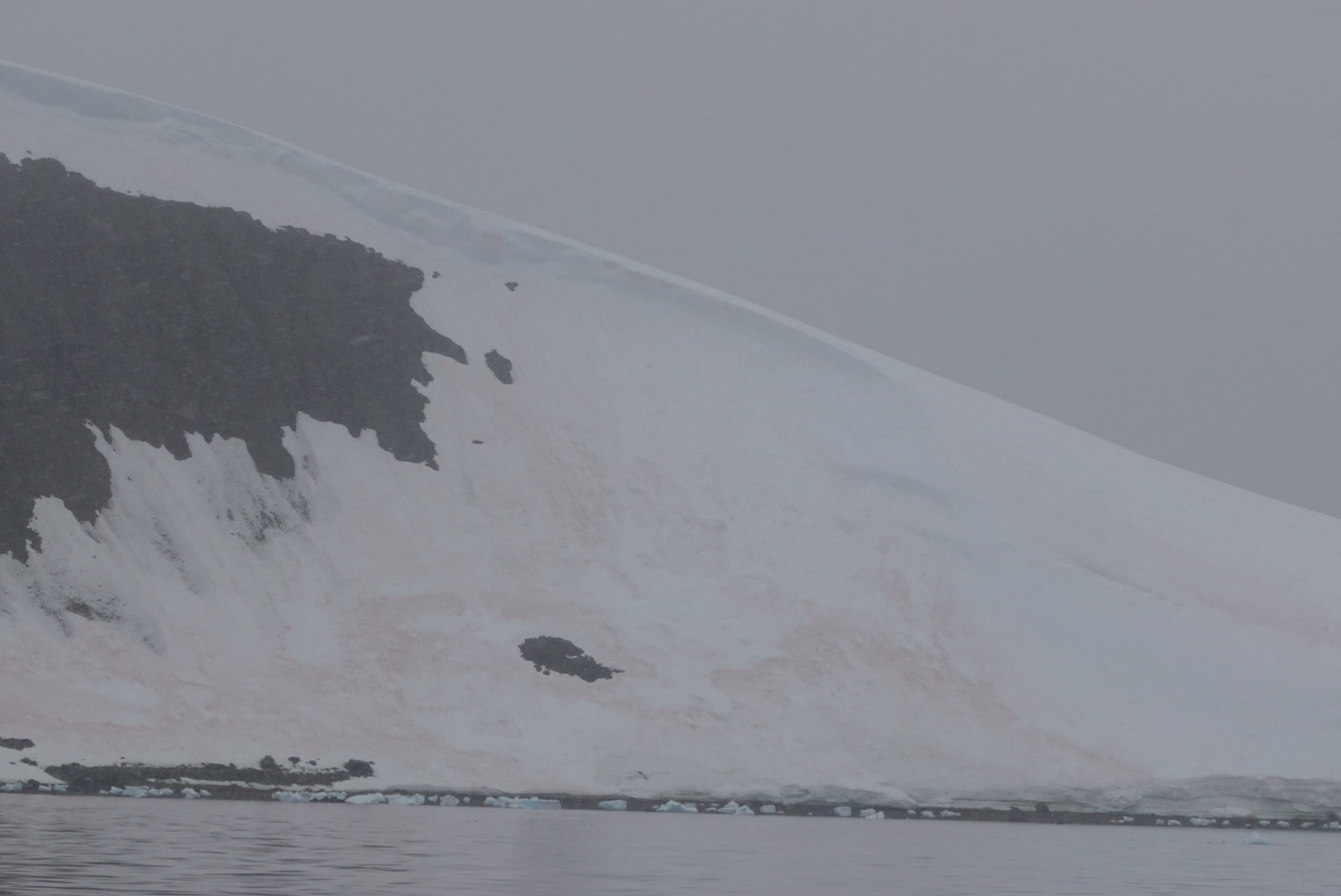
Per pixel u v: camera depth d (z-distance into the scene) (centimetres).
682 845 10688
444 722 19150
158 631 19438
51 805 12656
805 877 8112
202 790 15975
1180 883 8519
